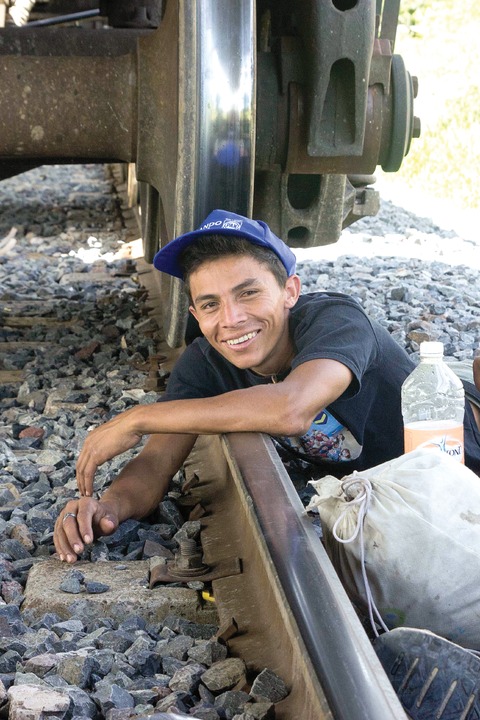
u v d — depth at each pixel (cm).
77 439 395
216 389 297
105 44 633
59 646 225
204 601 251
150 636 235
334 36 387
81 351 532
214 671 208
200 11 335
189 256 262
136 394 443
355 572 215
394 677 187
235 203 355
